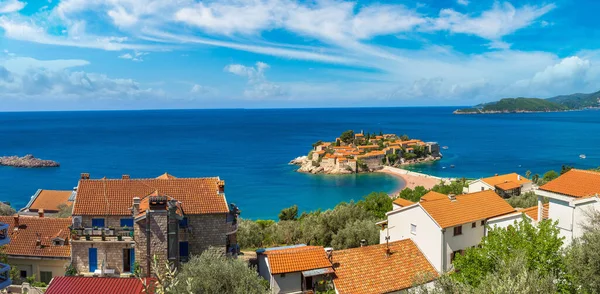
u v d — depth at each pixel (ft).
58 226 187.11
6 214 309.63
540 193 151.33
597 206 132.16
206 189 170.71
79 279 111.86
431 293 95.55
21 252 173.17
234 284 115.24
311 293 140.05
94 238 153.07
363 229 212.23
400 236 176.65
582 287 96.32
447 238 158.20
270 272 138.21
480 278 106.52
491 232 129.08
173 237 144.36
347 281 140.87
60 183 631.97
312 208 506.07
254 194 577.02
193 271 116.98
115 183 170.40
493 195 184.85
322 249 151.53
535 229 116.37
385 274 146.41
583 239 105.19
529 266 103.81
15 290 146.30
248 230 249.96
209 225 159.84
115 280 112.06
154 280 96.12
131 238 153.28
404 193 385.70
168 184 171.63
